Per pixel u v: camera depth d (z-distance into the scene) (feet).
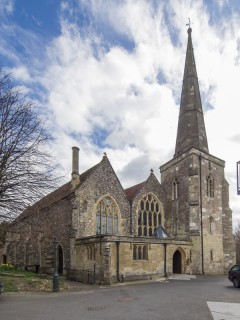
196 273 102.22
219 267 107.96
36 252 110.83
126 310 42.73
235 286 66.33
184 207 112.06
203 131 122.01
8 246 129.29
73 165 102.78
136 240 86.63
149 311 41.93
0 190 59.88
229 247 113.80
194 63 130.11
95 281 80.53
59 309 43.78
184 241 101.60
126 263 83.41
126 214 109.09
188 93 125.80
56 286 64.18
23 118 64.75
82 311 42.32
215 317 38.40
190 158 112.37
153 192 119.03
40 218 75.51
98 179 103.96
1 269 103.91
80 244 91.04
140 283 79.00
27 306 46.14
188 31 133.90
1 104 63.10
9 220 62.59
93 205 100.83
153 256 90.17
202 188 110.73
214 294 56.39
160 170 129.70
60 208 102.12
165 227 119.24
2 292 59.52
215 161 118.11
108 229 103.86
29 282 69.87
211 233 108.99
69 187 108.68
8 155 60.59
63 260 96.94
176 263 104.27
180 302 48.34
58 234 100.94
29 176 62.34
